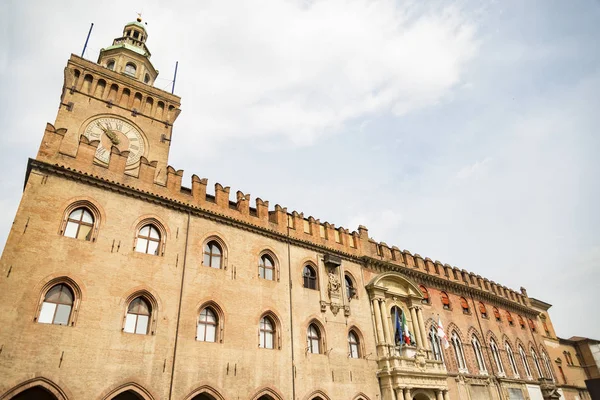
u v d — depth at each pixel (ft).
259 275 117.70
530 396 182.70
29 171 92.48
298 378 110.52
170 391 88.28
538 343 219.00
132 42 163.73
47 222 86.84
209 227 112.57
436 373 137.28
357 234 152.97
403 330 141.28
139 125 133.08
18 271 79.46
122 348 85.97
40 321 79.15
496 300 201.05
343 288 135.33
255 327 108.58
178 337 94.32
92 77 129.90
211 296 103.96
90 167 98.12
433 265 178.19
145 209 102.94
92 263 89.25
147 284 95.14
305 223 139.85
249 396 99.45
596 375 243.60
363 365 127.13
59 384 76.07
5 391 70.64
